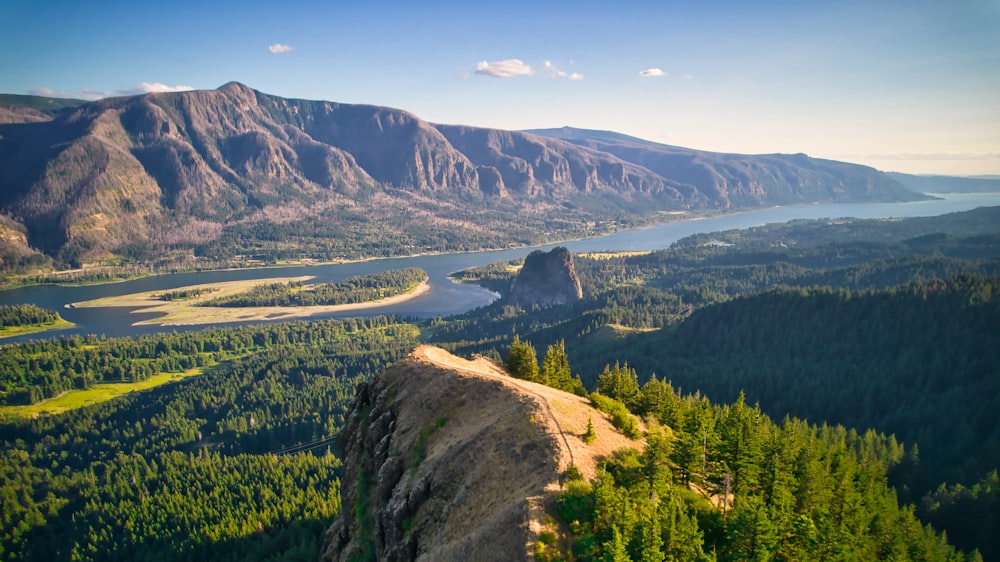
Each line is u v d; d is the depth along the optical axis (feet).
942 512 388.78
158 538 566.77
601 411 312.71
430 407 313.12
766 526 195.31
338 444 373.20
